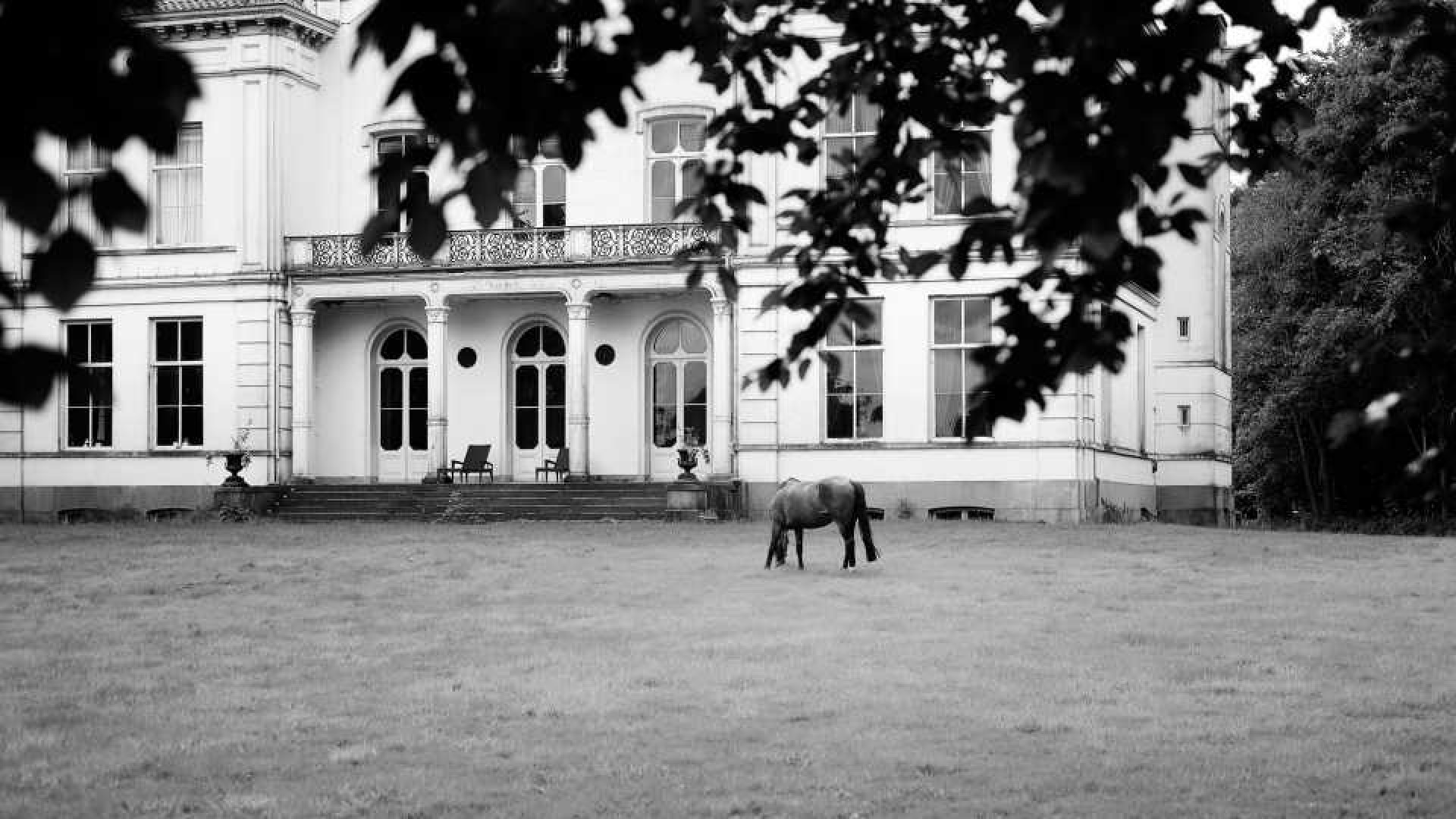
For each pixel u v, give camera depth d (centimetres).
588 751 1033
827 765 988
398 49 391
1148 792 918
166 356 3584
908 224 3259
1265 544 2481
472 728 1113
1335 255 3794
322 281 3497
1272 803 889
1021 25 473
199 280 3550
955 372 3269
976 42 656
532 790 927
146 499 3556
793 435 3316
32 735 1099
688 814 868
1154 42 452
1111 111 424
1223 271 4184
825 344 3303
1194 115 3888
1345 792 915
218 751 1049
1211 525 3875
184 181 3581
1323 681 1277
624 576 2041
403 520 3209
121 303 3578
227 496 3253
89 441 3603
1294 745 1041
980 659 1380
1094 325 518
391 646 1500
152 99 307
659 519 3088
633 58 438
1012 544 2448
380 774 973
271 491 3325
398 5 383
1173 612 1694
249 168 3538
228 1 3519
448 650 1473
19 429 3603
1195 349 3909
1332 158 3412
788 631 1559
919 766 982
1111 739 1059
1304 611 1700
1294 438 4619
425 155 413
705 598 1816
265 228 3525
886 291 3291
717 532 2705
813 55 702
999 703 1186
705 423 3525
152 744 1069
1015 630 1553
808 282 666
